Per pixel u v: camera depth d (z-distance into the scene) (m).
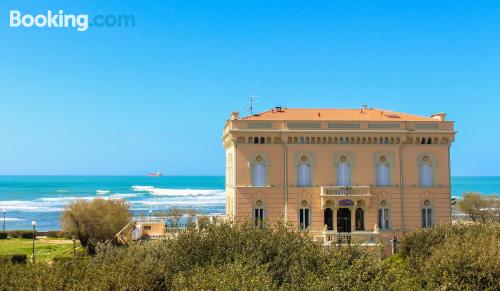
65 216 74.44
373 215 62.19
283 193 61.84
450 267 35.59
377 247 35.50
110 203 77.88
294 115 65.75
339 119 62.88
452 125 63.47
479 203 101.56
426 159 63.56
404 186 62.78
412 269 38.78
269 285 26.77
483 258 35.28
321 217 61.78
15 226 132.38
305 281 28.14
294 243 33.34
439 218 62.91
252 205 61.47
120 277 27.95
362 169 62.53
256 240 33.88
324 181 62.25
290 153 62.09
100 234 74.06
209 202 199.88
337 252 32.31
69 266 31.25
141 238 64.38
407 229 62.25
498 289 34.28
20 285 27.83
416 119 64.69
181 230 40.06
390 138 62.81
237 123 61.84
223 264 30.81
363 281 29.22
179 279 27.80
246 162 61.72
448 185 63.25
